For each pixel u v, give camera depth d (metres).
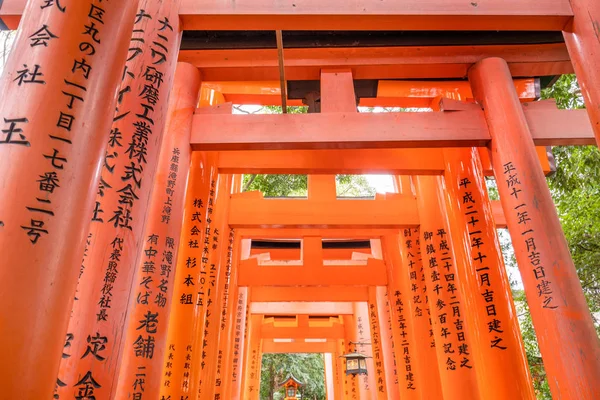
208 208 6.73
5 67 2.23
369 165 6.85
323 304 14.48
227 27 4.43
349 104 5.38
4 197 1.89
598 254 9.22
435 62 5.58
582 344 3.87
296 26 4.44
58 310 1.88
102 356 2.99
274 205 8.34
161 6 4.22
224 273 8.05
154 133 3.78
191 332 5.71
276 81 5.96
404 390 8.76
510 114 5.02
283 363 25.67
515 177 4.71
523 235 4.46
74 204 2.05
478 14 4.38
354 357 12.74
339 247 11.98
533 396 4.99
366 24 4.45
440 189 6.86
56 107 2.12
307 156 7.04
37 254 1.86
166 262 4.39
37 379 1.74
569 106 8.91
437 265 7.12
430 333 7.98
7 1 4.65
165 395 5.35
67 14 2.32
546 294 4.14
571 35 4.38
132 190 3.48
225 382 8.59
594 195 9.14
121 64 2.50
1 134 2.03
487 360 5.18
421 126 5.15
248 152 7.09
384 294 10.53
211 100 6.74
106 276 3.17
